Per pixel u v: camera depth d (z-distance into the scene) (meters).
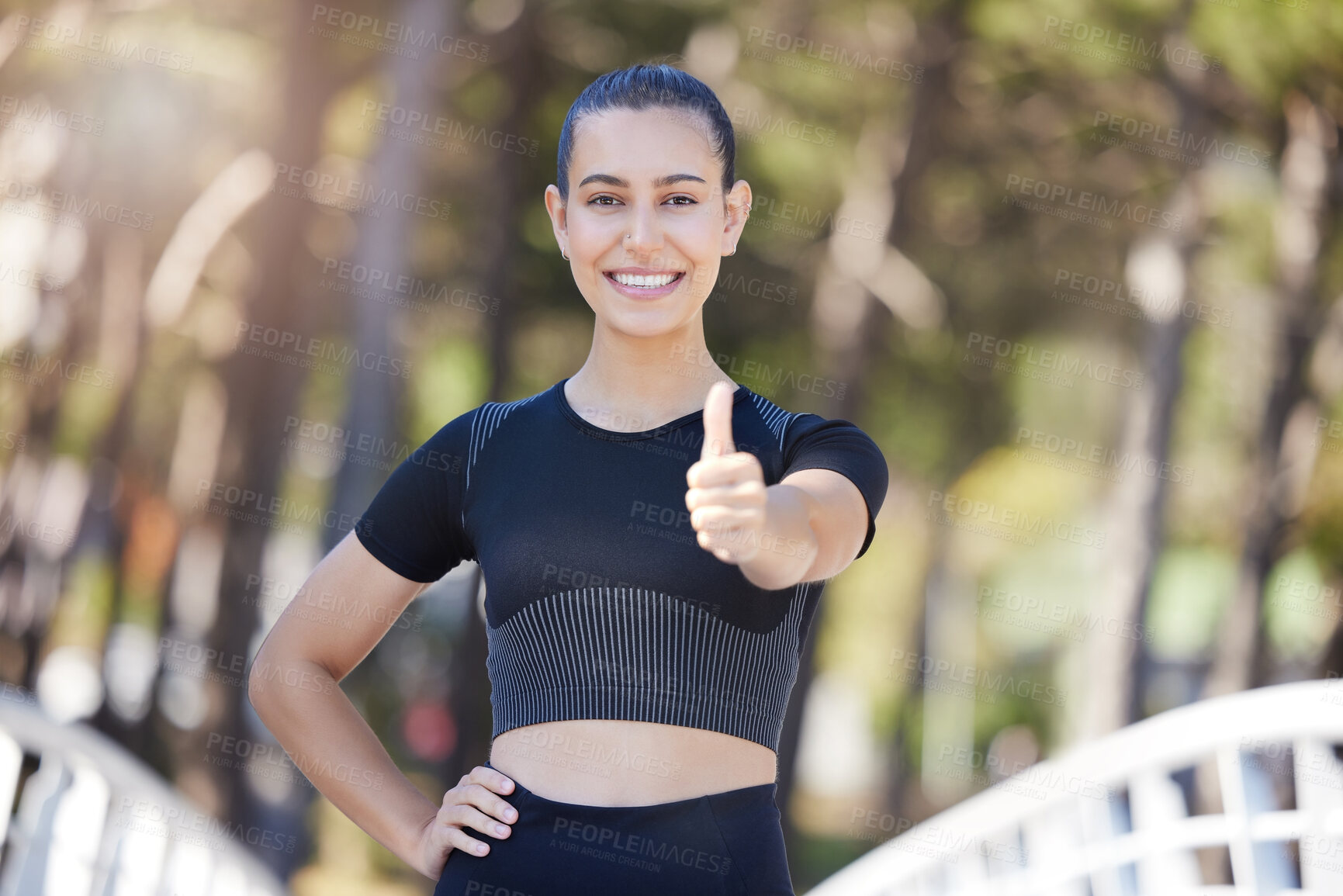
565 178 1.94
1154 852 3.41
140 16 10.12
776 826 1.76
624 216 1.86
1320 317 10.36
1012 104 10.76
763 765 1.79
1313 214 10.14
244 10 10.05
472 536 1.94
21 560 11.29
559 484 1.85
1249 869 3.17
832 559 1.64
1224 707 3.30
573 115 1.91
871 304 10.73
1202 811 8.34
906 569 20.36
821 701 21.92
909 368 12.54
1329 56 8.95
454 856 1.82
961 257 11.81
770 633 1.80
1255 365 11.58
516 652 1.84
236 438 11.86
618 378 1.92
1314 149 9.89
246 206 11.12
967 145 11.08
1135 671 10.77
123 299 11.58
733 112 10.24
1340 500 10.46
